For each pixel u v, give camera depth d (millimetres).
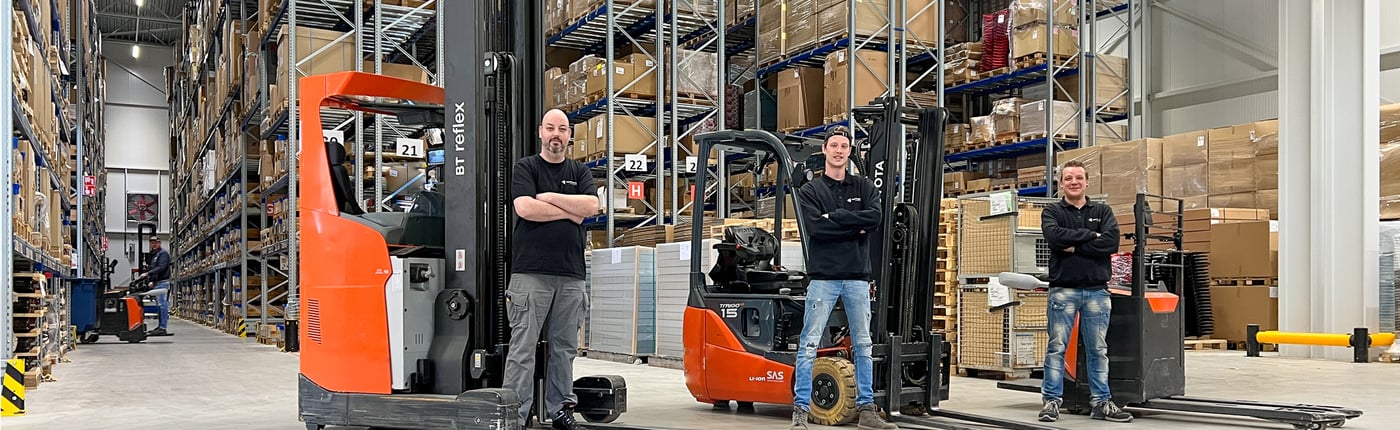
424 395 5539
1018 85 16453
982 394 8203
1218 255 12969
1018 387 7539
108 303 15867
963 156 16453
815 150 7410
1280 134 11906
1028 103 15305
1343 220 11305
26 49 9227
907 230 6512
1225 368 10359
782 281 7090
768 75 16922
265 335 15609
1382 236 11336
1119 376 6883
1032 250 9078
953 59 16219
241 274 18078
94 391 8758
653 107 15297
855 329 5930
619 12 14953
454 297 5648
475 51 5719
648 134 14797
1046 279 8461
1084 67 15406
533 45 5961
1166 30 16688
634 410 7184
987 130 15781
